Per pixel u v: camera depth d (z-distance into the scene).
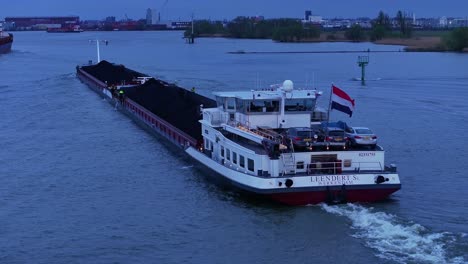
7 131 64.50
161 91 76.31
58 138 60.78
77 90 100.06
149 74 124.56
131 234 34.19
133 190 42.44
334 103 41.19
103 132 64.31
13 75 125.75
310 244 31.97
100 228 35.16
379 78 117.75
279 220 35.22
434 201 38.31
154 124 62.47
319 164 37.41
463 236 32.06
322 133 39.53
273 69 139.38
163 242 33.03
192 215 36.94
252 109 42.59
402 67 142.62
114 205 39.22
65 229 35.09
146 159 51.66
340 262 29.80
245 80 112.25
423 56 180.88
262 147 39.38
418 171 46.06
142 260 30.86
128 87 86.25
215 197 40.31
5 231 34.88
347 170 37.94
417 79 114.75
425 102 82.94
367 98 87.44
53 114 75.75
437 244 31.03
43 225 35.78
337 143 37.84
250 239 33.03
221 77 118.00
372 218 34.72
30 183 44.47
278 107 42.78
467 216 35.38
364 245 31.33
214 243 32.72
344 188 36.47
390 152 52.50
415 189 41.09
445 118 69.75
